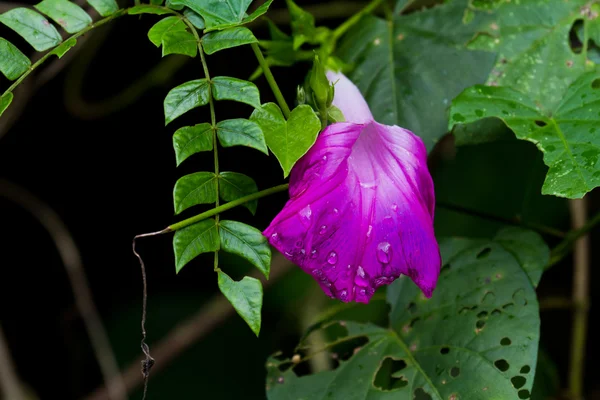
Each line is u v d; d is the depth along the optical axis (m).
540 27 0.73
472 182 0.94
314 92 0.68
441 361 0.71
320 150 0.66
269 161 0.94
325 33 0.75
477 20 0.74
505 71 0.73
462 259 0.73
